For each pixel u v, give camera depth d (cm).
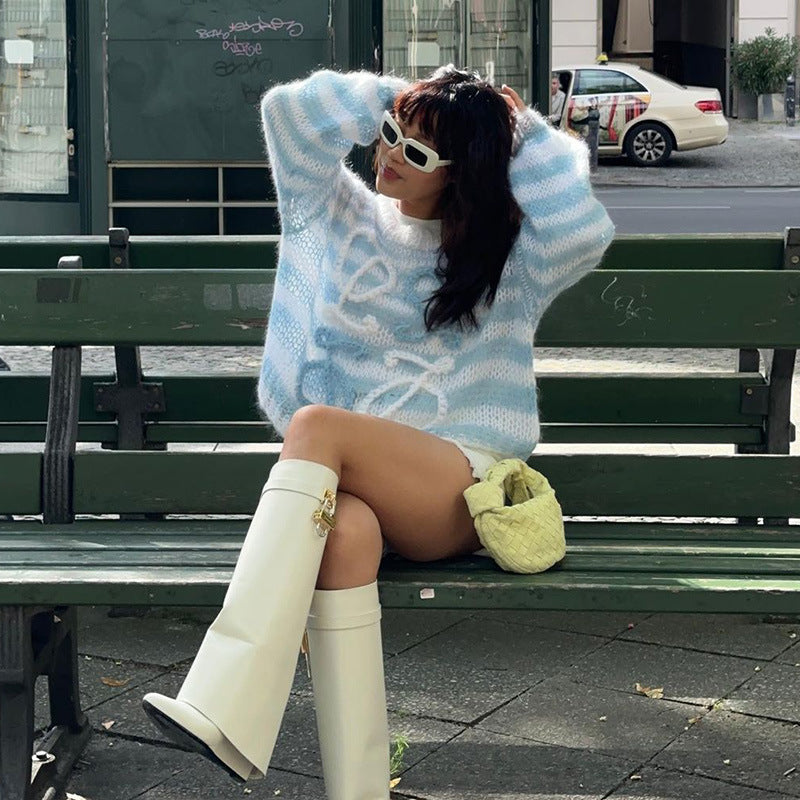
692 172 2280
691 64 3456
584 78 2316
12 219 1112
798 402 680
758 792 322
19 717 302
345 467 285
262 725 262
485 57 1121
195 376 472
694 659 399
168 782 330
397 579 290
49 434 345
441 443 298
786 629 423
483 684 382
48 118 1093
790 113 3058
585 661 398
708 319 346
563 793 322
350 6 1070
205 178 1096
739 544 328
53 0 1080
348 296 311
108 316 350
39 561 306
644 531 338
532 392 312
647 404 470
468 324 307
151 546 321
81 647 409
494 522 290
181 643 413
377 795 282
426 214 308
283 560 268
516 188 302
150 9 1073
